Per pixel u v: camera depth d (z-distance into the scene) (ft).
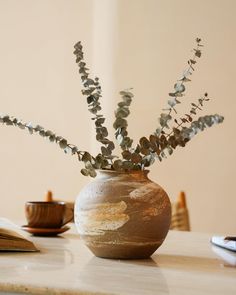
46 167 13.39
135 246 4.22
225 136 12.48
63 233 6.14
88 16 13.48
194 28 12.85
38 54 13.66
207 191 12.55
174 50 12.96
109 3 13.35
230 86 12.53
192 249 5.08
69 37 13.56
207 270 3.93
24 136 13.50
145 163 4.32
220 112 12.56
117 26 13.30
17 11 13.83
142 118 13.09
